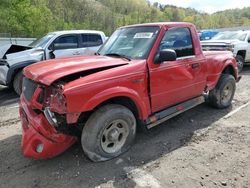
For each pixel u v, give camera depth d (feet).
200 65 15.97
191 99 16.33
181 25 14.96
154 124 13.65
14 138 14.89
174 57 12.62
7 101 22.97
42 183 10.78
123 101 12.65
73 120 10.59
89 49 29.94
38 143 11.40
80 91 10.50
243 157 12.46
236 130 15.52
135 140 14.25
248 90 24.98
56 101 10.62
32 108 11.78
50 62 12.91
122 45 14.52
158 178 10.94
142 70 12.56
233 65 19.34
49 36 28.63
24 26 114.21
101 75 11.25
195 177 10.96
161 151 13.10
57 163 12.12
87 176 11.13
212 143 13.92
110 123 11.66
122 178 10.97
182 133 15.19
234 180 10.74
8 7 106.83
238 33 38.47
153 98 13.38
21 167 11.91
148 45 13.39
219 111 18.75
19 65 24.23
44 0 171.53
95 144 11.48
